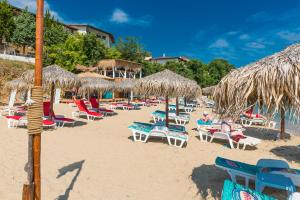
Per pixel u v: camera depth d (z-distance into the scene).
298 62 2.60
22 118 9.28
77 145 7.46
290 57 2.73
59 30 35.62
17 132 8.53
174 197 4.37
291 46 3.29
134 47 48.09
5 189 4.21
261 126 13.95
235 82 2.96
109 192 4.40
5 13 31.47
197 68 51.84
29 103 2.36
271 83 2.63
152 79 8.49
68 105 19.62
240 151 8.09
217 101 3.37
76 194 4.23
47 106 10.57
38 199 2.45
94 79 17.61
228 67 56.62
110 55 40.94
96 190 4.44
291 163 7.10
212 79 54.00
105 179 4.98
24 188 2.40
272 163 4.76
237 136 8.51
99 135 9.20
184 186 4.86
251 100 3.03
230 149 8.22
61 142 7.68
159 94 8.47
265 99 2.67
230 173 4.73
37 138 2.43
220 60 57.84
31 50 37.06
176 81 8.41
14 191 4.17
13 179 4.64
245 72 2.98
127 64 35.09
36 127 2.40
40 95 2.42
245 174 4.63
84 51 34.31
